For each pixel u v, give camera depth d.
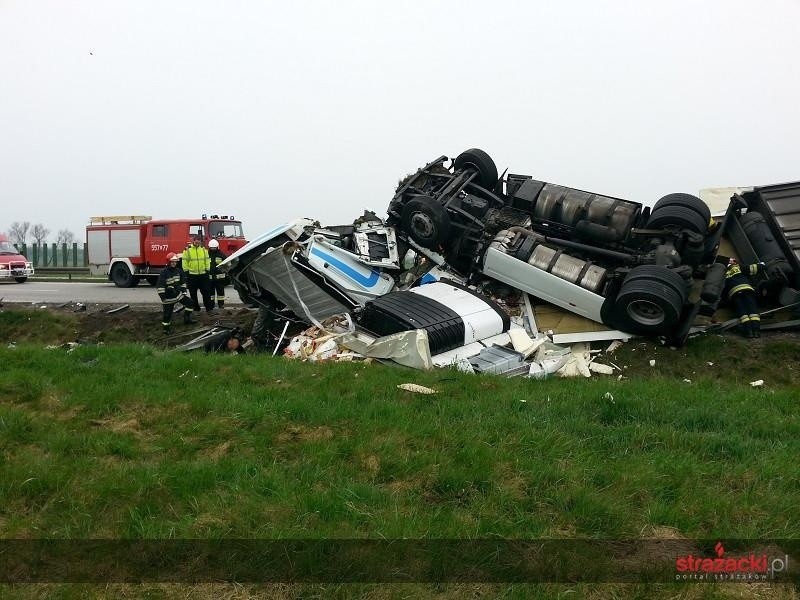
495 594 3.35
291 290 10.95
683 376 8.88
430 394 6.51
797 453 5.20
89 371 7.45
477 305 9.65
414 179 11.58
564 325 10.22
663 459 4.91
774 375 8.63
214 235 21.92
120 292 19.58
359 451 4.91
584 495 4.23
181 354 8.78
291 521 3.91
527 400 6.36
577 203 10.64
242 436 5.31
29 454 4.91
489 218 11.09
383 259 11.07
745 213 10.88
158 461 4.84
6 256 25.75
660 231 10.02
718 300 9.37
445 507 4.17
